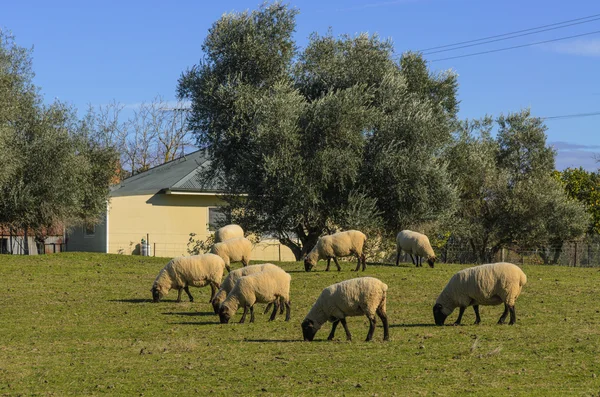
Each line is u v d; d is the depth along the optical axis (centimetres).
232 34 3688
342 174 3372
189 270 2034
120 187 4800
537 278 2630
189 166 5009
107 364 1268
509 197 4241
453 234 4312
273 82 3672
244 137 3556
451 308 1606
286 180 3347
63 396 1045
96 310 1931
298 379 1104
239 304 1698
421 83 4047
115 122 7944
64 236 4669
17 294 2214
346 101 3388
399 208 3528
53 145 3559
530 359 1199
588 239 4497
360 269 2812
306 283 2381
